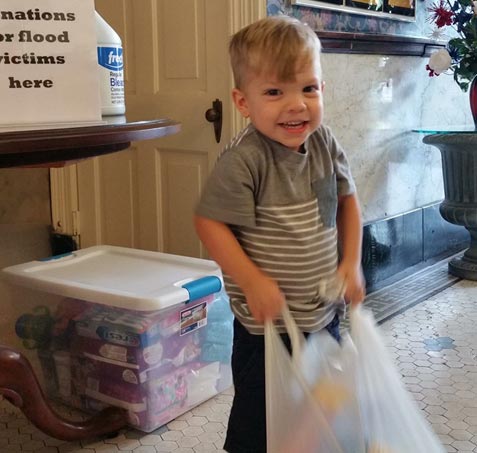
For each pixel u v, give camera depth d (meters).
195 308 1.84
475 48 2.76
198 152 2.43
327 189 1.27
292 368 1.17
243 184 1.18
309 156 1.26
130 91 2.59
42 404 1.57
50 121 1.18
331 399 1.19
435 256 3.36
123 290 1.75
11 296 1.97
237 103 1.25
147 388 1.73
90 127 1.16
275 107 1.16
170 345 1.79
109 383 1.78
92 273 1.92
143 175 2.60
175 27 2.42
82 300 1.81
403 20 2.92
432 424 1.78
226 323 1.95
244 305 1.29
